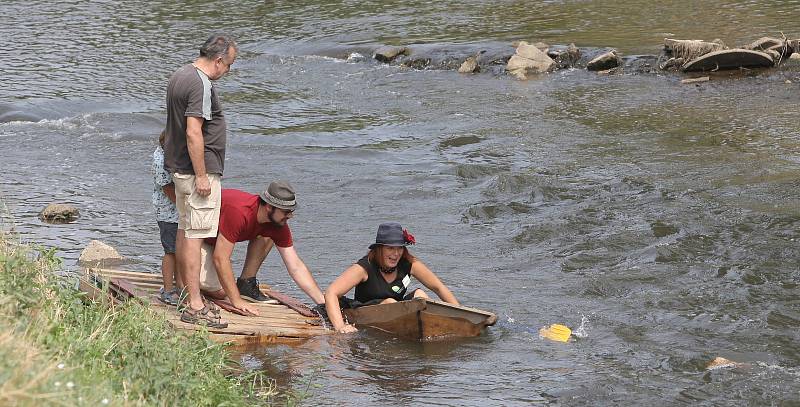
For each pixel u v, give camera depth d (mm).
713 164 31359
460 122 38906
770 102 39250
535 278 22672
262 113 42000
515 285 22250
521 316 20359
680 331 19391
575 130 36719
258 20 62656
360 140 37188
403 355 18234
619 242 24688
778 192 28078
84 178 31922
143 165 33812
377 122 39844
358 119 40500
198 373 14555
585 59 47688
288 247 19906
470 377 17234
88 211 28109
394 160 34031
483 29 56188
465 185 30656
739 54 43969
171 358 14172
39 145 36438
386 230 19453
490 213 27641
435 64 49406
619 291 21656
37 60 52969
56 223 26812
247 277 20438
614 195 28625
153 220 27391
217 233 18875
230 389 14625
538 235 25594
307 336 18812
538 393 16578
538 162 32688
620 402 16172
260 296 20594
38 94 45344
